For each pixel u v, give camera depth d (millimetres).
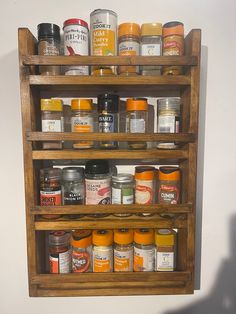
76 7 613
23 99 506
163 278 556
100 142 565
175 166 624
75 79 503
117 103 558
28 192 524
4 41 614
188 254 553
